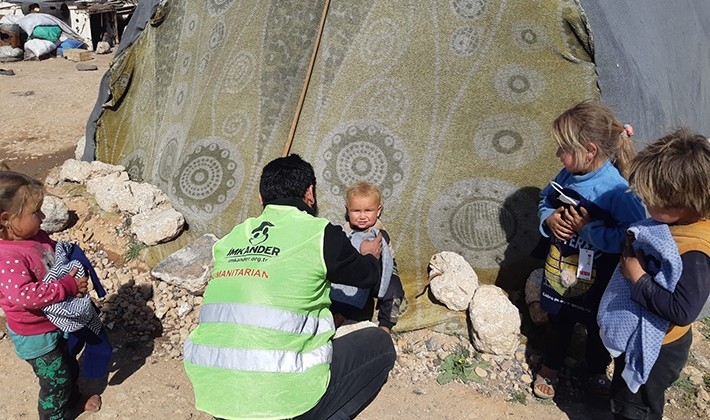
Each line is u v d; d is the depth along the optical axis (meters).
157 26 5.91
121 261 4.83
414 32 4.38
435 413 3.54
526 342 4.03
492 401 3.63
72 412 3.54
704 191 2.42
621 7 4.52
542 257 3.90
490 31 4.31
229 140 4.81
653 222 2.67
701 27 5.60
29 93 10.85
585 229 3.13
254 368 2.33
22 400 3.66
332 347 2.65
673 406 3.59
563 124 3.08
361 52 4.45
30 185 3.07
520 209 4.26
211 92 4.99
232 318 2.39
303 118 4.51
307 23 4.62
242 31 4.93
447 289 4.09
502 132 4.29
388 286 3.74
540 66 4.27
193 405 3.63
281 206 2.65
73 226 5.25
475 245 4.31
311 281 2.45
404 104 4.36
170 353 4.05
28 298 3.00
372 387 2.87
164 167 5.25
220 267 2.55
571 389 3.71
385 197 4.35
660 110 4.60
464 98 4.30
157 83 5.74
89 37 17.69
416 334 4.12
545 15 4.26
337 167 4.41
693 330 4.25
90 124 6.19
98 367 3.50
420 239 4.34
